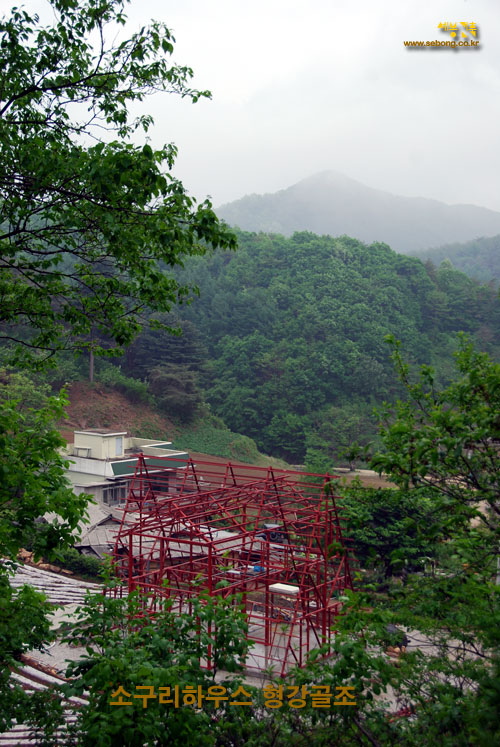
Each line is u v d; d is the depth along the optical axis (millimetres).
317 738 7738
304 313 116250
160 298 13422
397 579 21750
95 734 6293
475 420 7434
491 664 7500
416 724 7723
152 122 12211
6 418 10023
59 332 14250
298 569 23750
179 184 10961
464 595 7855
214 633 8094
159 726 6805
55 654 19672
